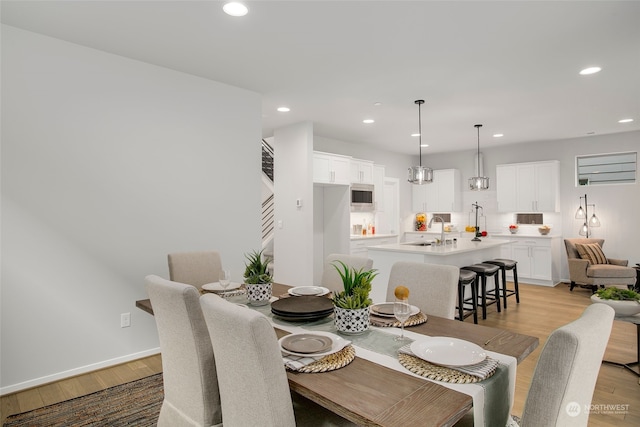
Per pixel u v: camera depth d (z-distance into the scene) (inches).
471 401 43.5
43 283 107.6
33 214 106.1
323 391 45.3
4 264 101.7
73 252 112.8
